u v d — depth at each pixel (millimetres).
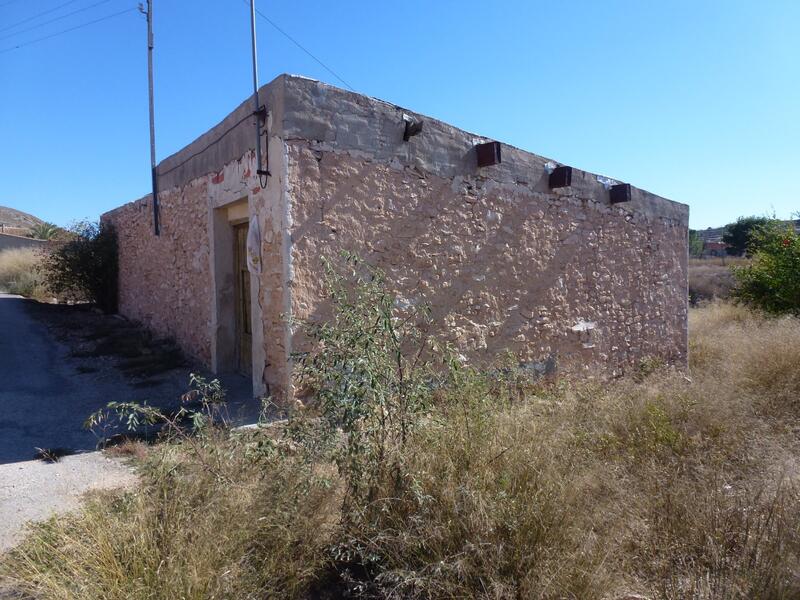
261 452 3049
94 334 9703
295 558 2791
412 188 6102
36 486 3744
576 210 8211
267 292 5469
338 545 2779
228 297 7133
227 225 7117
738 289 14609
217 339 7055
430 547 2738
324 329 3354
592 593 2516
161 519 2688
